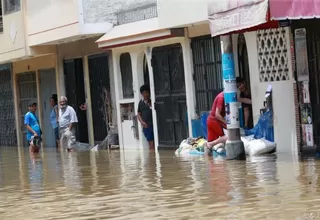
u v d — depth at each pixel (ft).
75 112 89.86
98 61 87.04
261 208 31.55
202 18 64.59
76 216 33.47
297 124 56.90
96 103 88.74
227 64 55.11
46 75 101.71
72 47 92.32
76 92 92.73
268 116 58.85
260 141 57.98
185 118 72.90
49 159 72.08
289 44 57.21
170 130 75.15
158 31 71.82
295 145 57.21
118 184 44.55
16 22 97.30
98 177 49.70
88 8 83.05
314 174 41.78
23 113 110.73
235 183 40.42
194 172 47.91
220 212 31.32
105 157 69.46
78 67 92.58
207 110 69.92
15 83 110.93
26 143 110.93
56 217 33.65
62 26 86.58
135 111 79.92
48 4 89.10
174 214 31.76
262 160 52.54
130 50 79.66
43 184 47.80
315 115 55.62
